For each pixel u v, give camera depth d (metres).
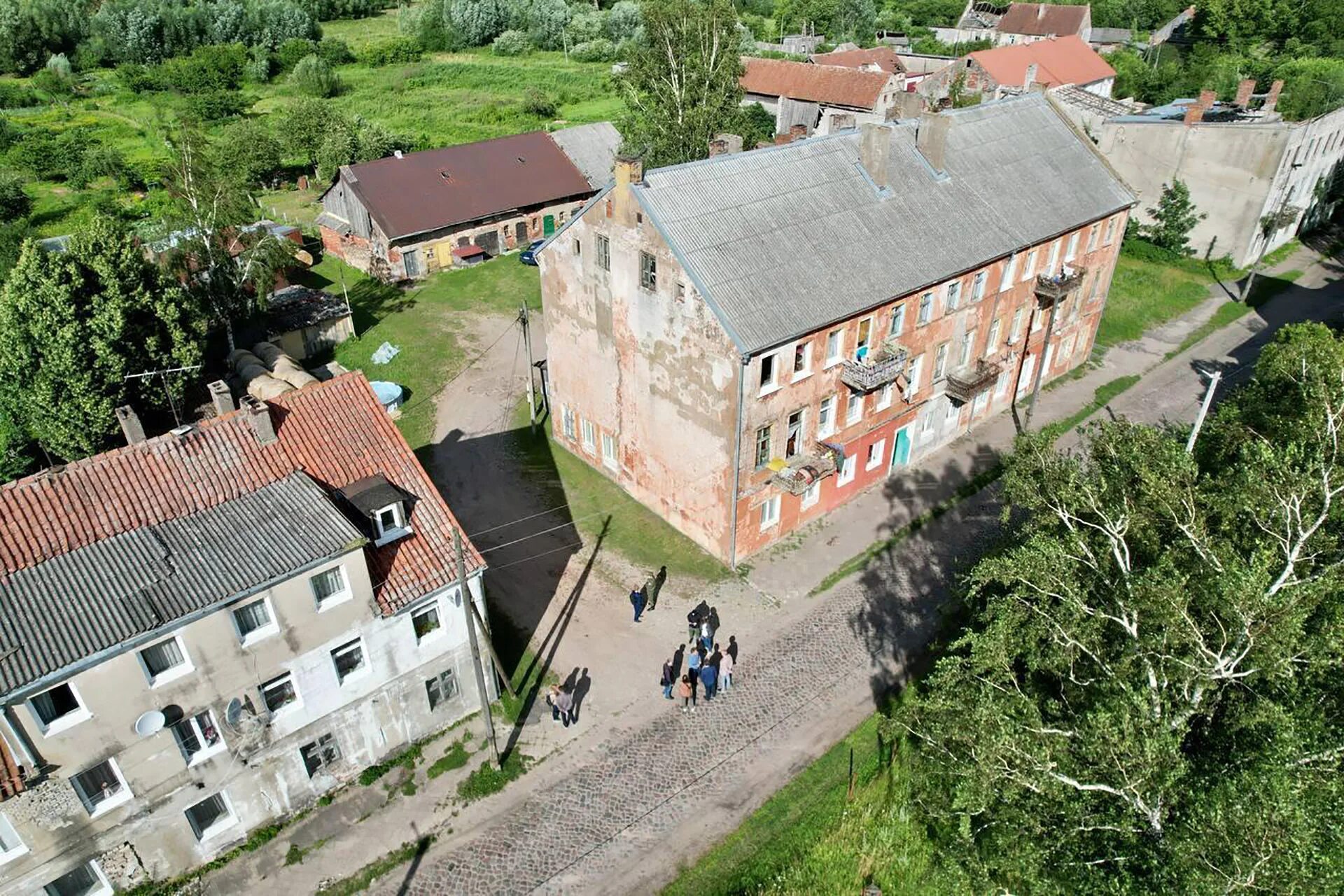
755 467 33.12
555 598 33.47
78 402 38.19
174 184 49.03
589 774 26.41
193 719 22.09
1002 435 43.56
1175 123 60.34
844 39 120.31
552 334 40.25
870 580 34.25
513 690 29.06
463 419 46.19
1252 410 29.92
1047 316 45.00
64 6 128.75
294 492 24.05
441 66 127.19
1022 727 18.86
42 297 37.22
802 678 29.75
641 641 31.44
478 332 55.88
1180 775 17.00
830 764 26.61
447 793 25.81
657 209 31.22
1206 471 29.75
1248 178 58.50
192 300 44.03
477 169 68.19
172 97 114.56
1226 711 19.56
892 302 34.44
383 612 24.36
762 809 25.28
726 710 28.58
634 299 33.75
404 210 63.28
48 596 20.14
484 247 67.56
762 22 140.12
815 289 32.31
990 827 22.08
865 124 36.44
